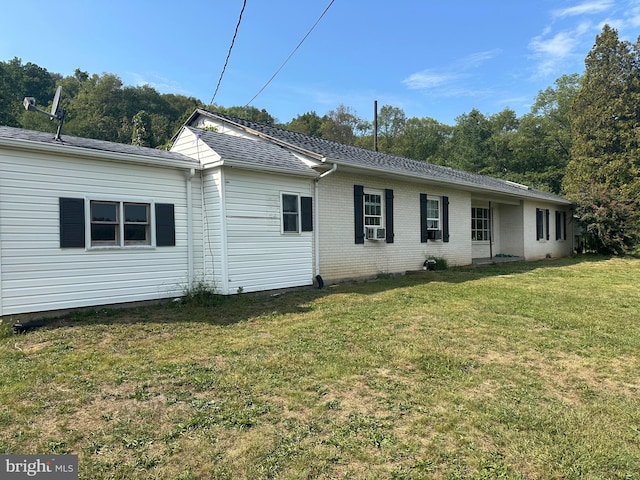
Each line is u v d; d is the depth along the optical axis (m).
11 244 5.38
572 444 2.50
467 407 3.01
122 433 2.63
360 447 2.46
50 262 5.72
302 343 4.63
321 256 9.38
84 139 7.03
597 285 9.33
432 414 2.90
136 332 5.11
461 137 42.12
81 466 2.27
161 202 6.99
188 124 12.92
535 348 4.50
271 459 2.34
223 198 7.29
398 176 10.73
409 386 3.41
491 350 4.43
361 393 3.27
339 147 11.89
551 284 9.49
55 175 5.77
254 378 3.57
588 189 20.41
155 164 6.85
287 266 8.45
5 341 4.73
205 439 2.56
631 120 25.02
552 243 19.47
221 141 8.11
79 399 3.14
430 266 12.32
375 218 10.95
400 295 7.83
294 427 2.71
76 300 5.98
